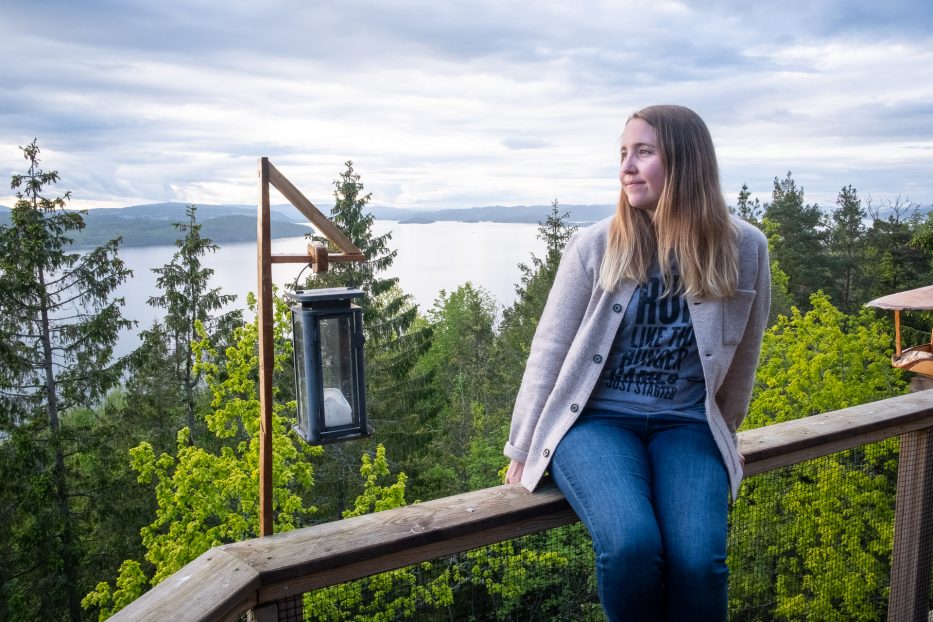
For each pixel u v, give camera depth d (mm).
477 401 29828
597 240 1550
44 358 16672
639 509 1284
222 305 21156
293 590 1220
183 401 19938
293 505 9984
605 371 1545
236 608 1108
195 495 10023
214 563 1185
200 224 21266
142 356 17766
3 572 15664
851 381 14906
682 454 1422
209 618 1003
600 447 1434
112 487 16562
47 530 15266
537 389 1587
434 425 21609
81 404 16953
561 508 1526
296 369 1887
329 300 1799
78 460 17062
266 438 1569
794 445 1829
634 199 1449
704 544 1245
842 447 1980
